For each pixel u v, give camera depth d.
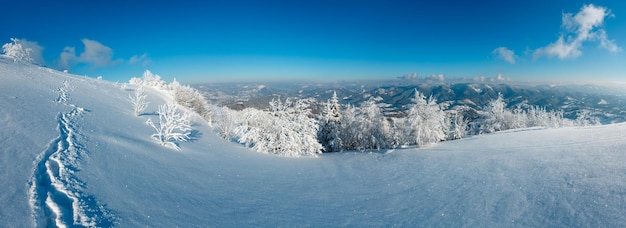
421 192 11.23
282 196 10.21
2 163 7.06
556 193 9.03
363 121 30.86
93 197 6.64
